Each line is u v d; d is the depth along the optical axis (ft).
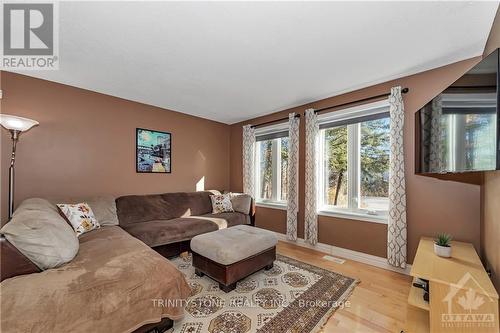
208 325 5.22
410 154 8.03
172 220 10.61
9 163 7.88
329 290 6.83
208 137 14.70
